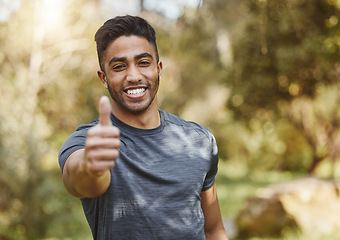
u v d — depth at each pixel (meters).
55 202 8.23
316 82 8.36
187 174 1.71
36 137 7.96
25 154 7.67
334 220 7.35
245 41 8.51
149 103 1.73
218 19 10.28
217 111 16.58
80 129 1.69
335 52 7.46
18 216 7.72
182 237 1.65
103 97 1.18
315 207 7.35
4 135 7.57
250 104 8.77
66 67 12.05
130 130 1.73
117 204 1.62
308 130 11.32
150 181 1.66
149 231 1.62
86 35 12.09
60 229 8.08
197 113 16.50
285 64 7.75
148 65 1.73
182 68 13.99
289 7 7.84
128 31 1.71
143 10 12.05
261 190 7.84
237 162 19.39
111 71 1.71
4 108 7.92
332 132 11.20
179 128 1.82
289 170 18.39
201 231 1.74
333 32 7.46
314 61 7.85
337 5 7.50
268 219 7.25
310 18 7.69
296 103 10.34
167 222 1.63
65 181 1.52
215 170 1.93
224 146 18.94
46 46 11.83
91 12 12.12
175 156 1.73
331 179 8.20
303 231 7.12
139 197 1.63
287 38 7.96
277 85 8.52
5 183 7.56
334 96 10.43
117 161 1.65
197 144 1.81
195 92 14.85
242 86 8.64
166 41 11.95
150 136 1.74
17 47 10.76
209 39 11.47
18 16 10.94
